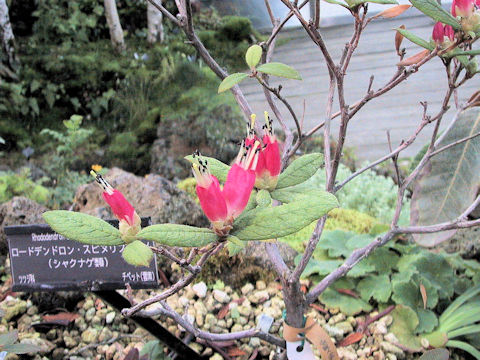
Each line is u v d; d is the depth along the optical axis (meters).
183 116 1.12
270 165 0.23
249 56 0.24
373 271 0.54
